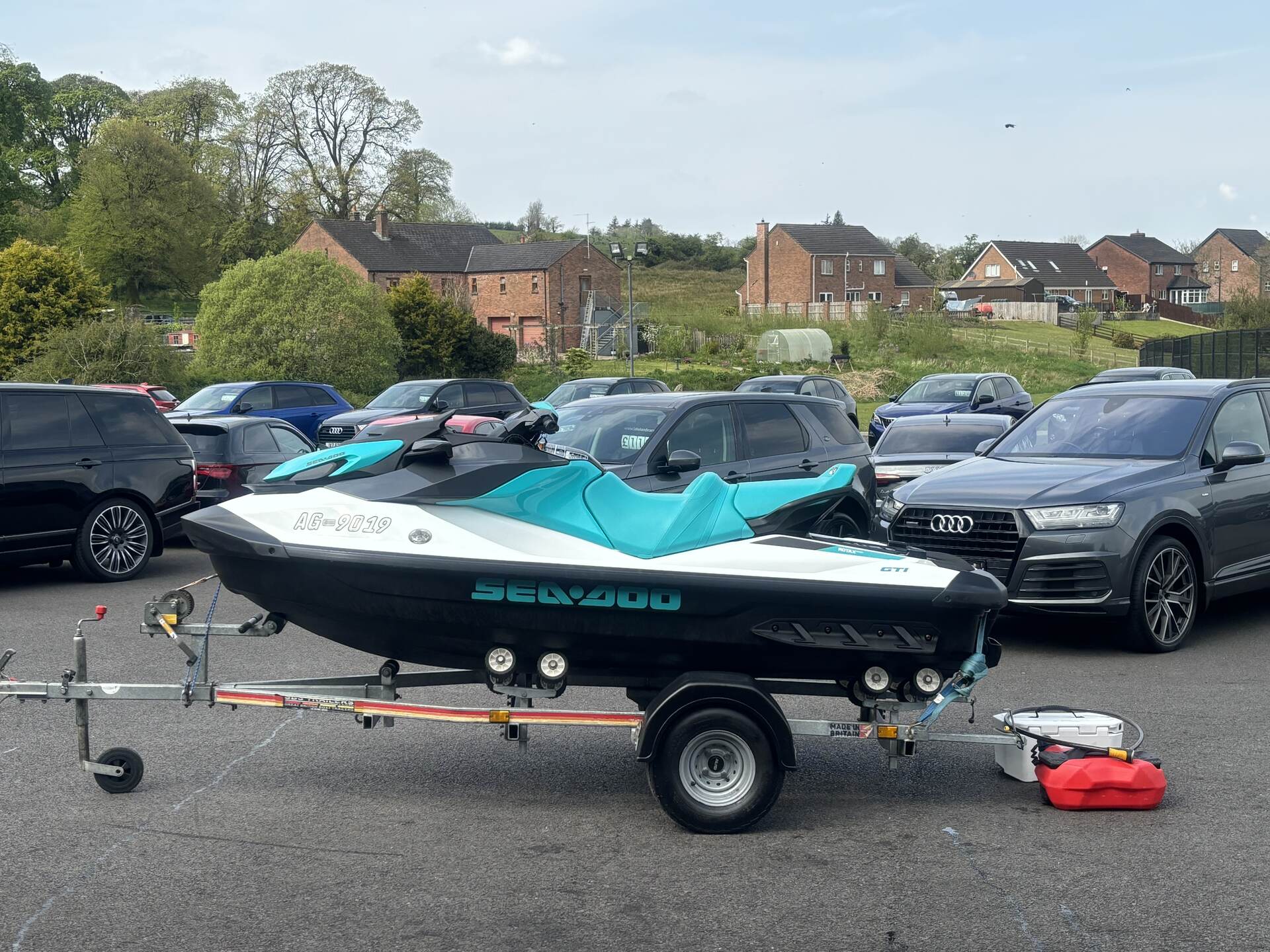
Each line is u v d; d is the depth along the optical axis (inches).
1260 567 362.6
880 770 227.1
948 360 2546.8
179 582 456.1
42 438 435.2
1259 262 3762.3
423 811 200.1
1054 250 4537.4
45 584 449.1
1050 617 379.2
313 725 253.3
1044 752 207.6
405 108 3206.2
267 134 3166.8
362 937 150.7
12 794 206.7
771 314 3051.2
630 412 383.6
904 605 194.4
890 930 153.5
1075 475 339.6
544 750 236.8
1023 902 162.6
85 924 154.4
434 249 3179.1
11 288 1576.0
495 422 207.6
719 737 188.7
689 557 195.2
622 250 1584.6
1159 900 163.2
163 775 217.9
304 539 195.6
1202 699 277.7
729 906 160.9
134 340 1392.7
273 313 1755.7
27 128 3297.2
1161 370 894.4
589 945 148.7
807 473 392.8
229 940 149.6
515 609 193.8
